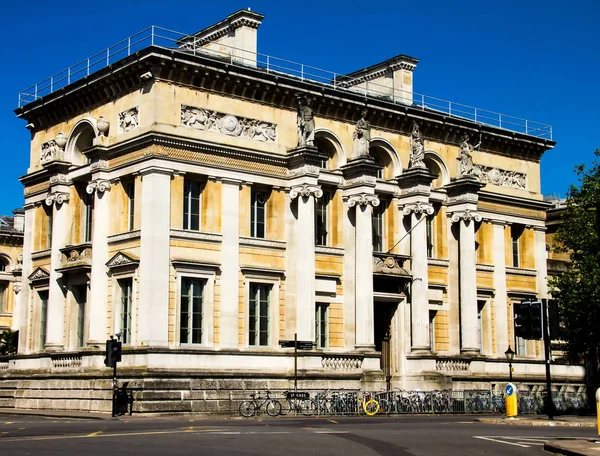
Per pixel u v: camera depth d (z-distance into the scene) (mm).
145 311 48375
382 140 60125
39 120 59812
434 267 62469
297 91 55312
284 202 54719
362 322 55625
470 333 61625
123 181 51906
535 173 70312
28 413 48594
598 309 59281
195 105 51344
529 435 31484
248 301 52188
